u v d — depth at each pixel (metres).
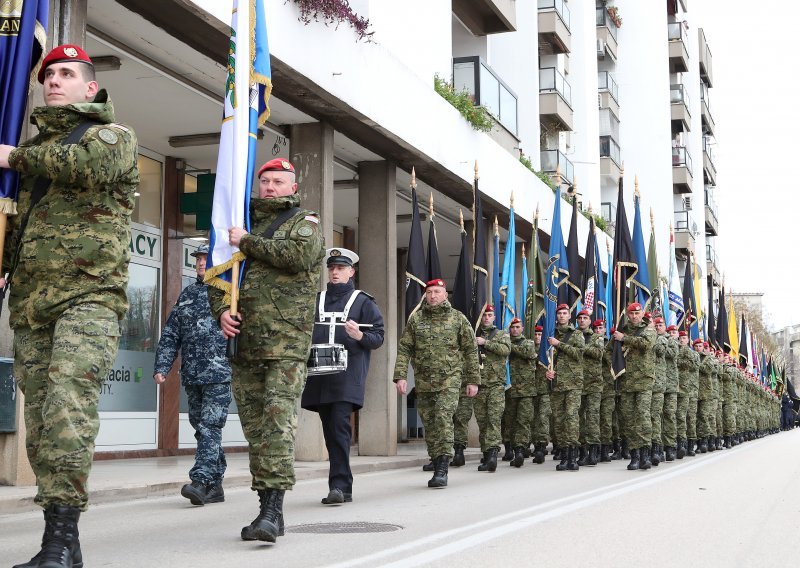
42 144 4.63
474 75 22.05
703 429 21.33
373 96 15.45
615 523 7.31
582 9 36.75
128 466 12.81
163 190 16.62
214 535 6.39
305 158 15.30
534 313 19.14
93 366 4.38
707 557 5.77
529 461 17.20
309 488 10.45
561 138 34.22
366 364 8.77
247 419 6.06
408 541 6.09
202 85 13.48
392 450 17.12
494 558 5.46
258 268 5.98
